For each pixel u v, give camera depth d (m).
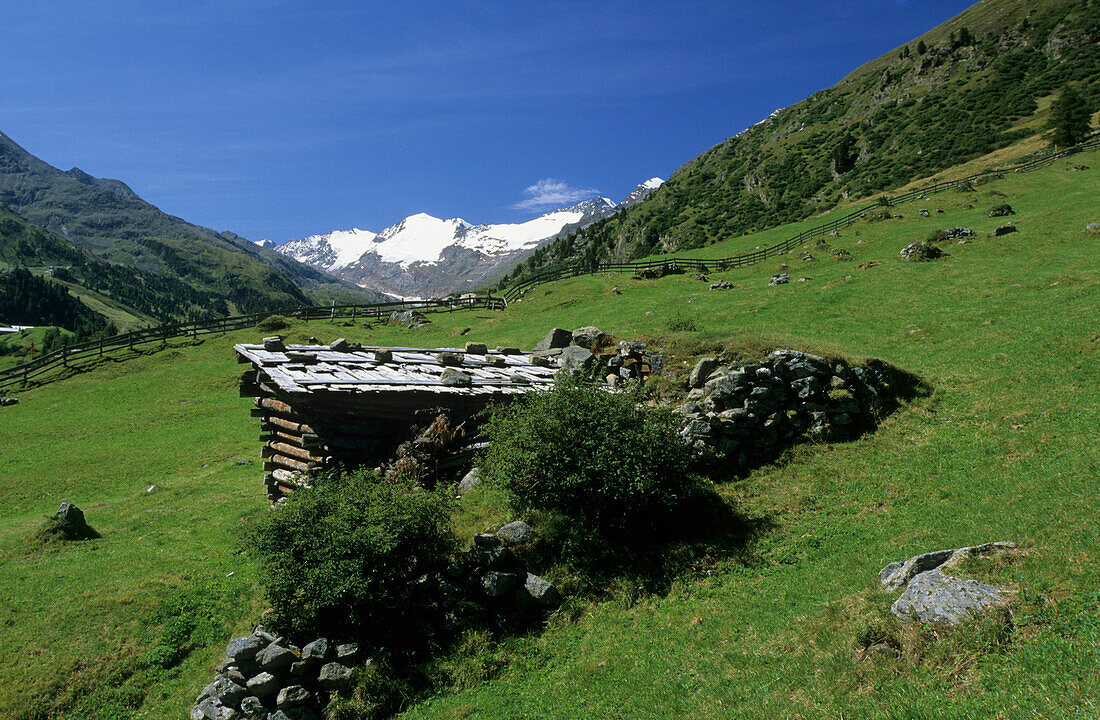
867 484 16.23
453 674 11.34
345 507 12.71
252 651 11.52
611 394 16.12
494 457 15.95
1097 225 43.12
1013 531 10.70
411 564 12.57
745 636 10.74
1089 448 14.50
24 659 13.20
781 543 14.38
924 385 21.91
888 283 41.56
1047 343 23.48
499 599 12.88
